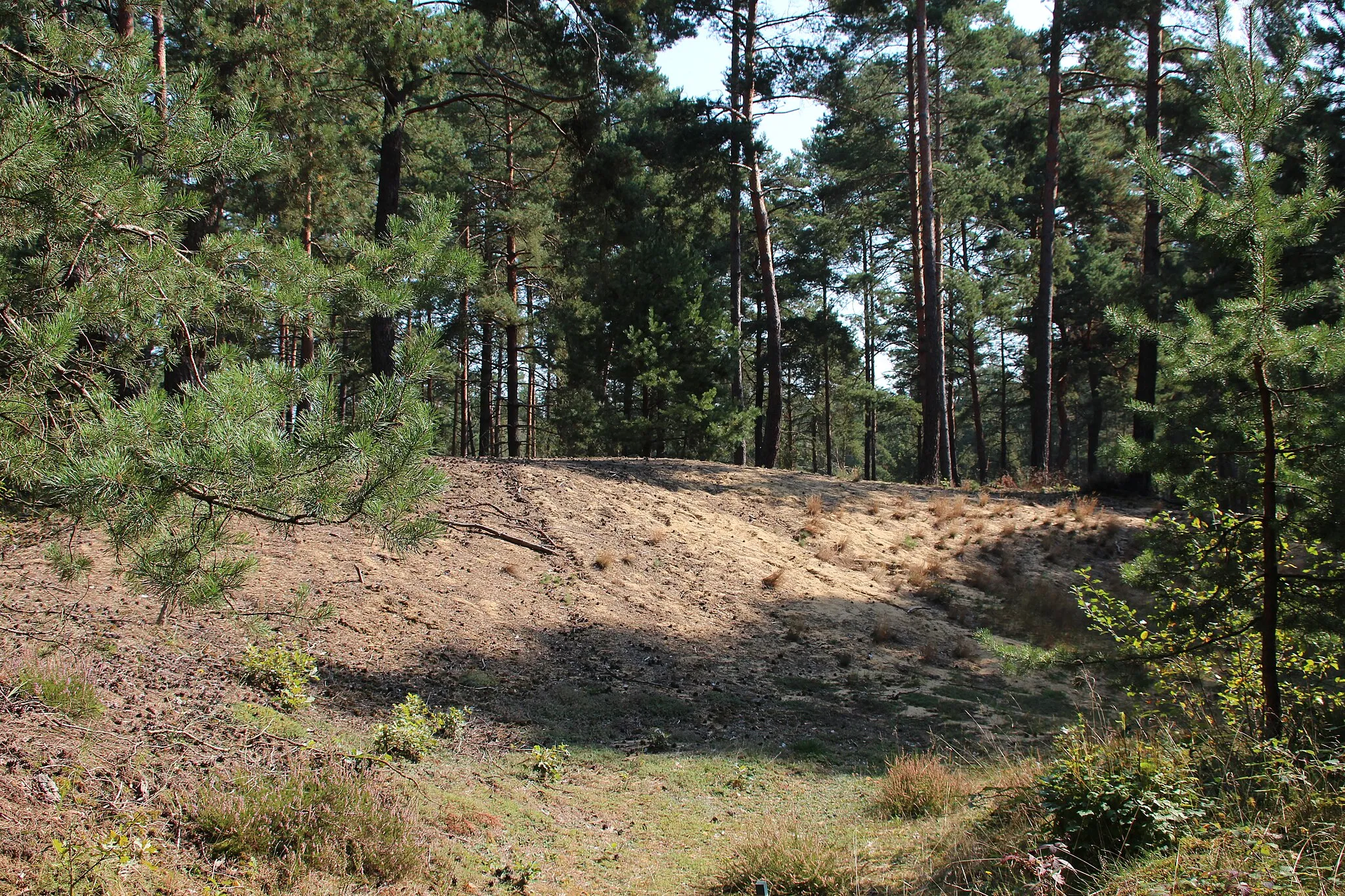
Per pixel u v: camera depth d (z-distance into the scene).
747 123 21.64
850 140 27.30
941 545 17.05
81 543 8.35
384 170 15.55
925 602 14.55
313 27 13.05
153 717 5.79
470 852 5.38
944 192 27.83
